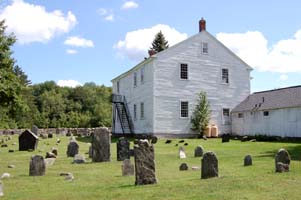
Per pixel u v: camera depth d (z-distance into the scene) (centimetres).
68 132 5425
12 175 1479
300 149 2359
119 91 5025
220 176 1235
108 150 1938
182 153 2048
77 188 1147
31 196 1036
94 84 12700
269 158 1839
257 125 3875
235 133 4162
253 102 4084
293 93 3678
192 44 4109
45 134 4997
